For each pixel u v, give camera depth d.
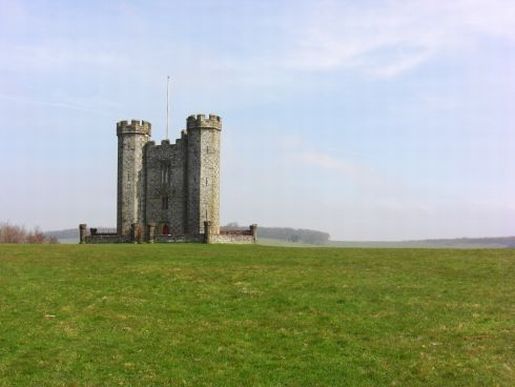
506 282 39.06
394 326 29.61
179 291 36.66
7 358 25.28
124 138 99.94
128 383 23.22
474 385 23.03
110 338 27.91
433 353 26.11
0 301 33.62
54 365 24.69
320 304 33.53
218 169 97.62
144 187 100.44
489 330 28.83
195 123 96.62
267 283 38.84
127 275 41.50
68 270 43.41
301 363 25.19
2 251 54.88
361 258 50.78
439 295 35.53
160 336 28.30
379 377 23.81
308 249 60.41
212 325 29.95
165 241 85.56
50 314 31.36
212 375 24.00
